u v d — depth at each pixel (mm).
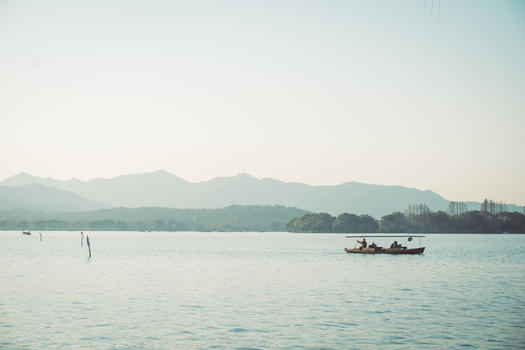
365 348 34250
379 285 64312
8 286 61750
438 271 83812
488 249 161750
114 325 40062
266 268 90125
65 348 33844
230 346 34531
